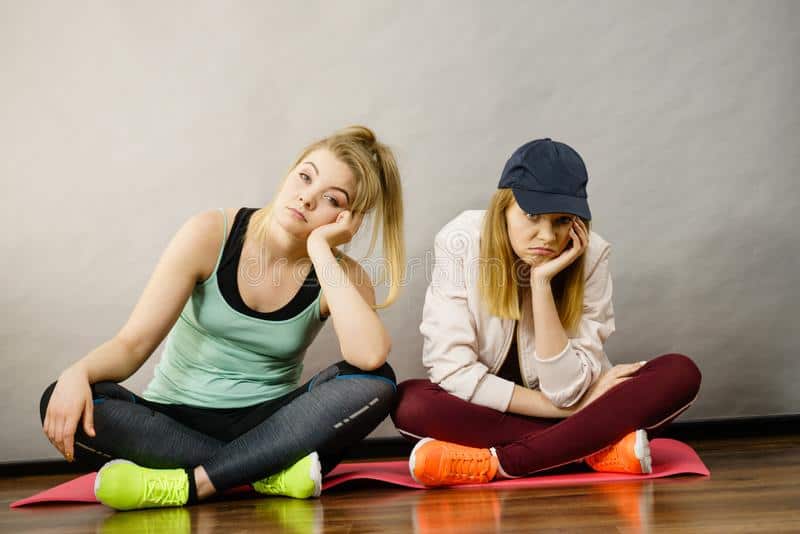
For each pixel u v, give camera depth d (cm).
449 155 332
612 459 245
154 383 261
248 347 254
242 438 231
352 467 288
